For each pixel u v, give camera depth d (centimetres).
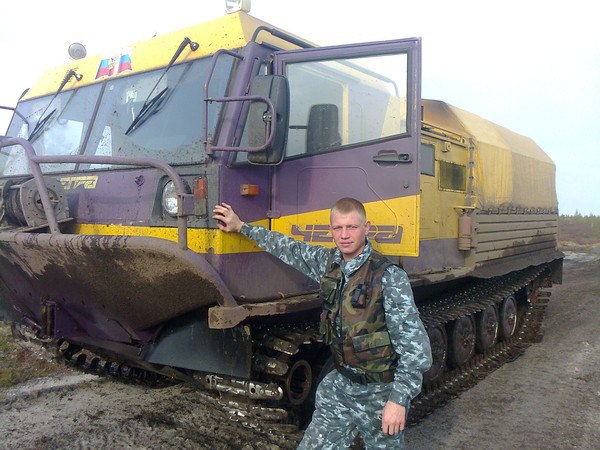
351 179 385
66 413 498
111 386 571
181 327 366
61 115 472
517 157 808
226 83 365
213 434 456
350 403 285
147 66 422
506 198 761
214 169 336
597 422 512
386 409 258
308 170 382
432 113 667
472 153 653
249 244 351
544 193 945
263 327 373
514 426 503
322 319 285
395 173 373
